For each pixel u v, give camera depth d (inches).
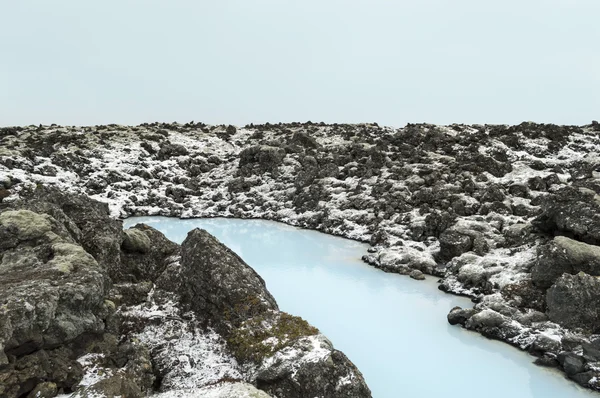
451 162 1332.4
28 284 342.6
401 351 491.5
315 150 1659.7
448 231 795.4
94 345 367.2
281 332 401.1
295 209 1238.3
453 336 528.4
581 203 673.0
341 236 1035.9
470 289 654.5
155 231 605.3
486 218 885.8
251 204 1342.3
